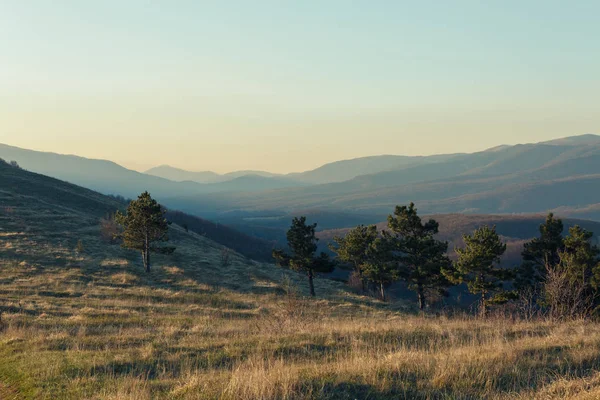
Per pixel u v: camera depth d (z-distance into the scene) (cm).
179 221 13462
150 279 4247
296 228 4806
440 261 4500
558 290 2164
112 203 9062
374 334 1496
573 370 964
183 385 895
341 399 807
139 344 1499
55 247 4831
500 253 3647
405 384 875
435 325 1711
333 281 6569
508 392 816
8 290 3131
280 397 800
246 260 6981
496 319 1928
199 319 2577
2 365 1151
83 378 979
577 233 3428
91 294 3334
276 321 1912
